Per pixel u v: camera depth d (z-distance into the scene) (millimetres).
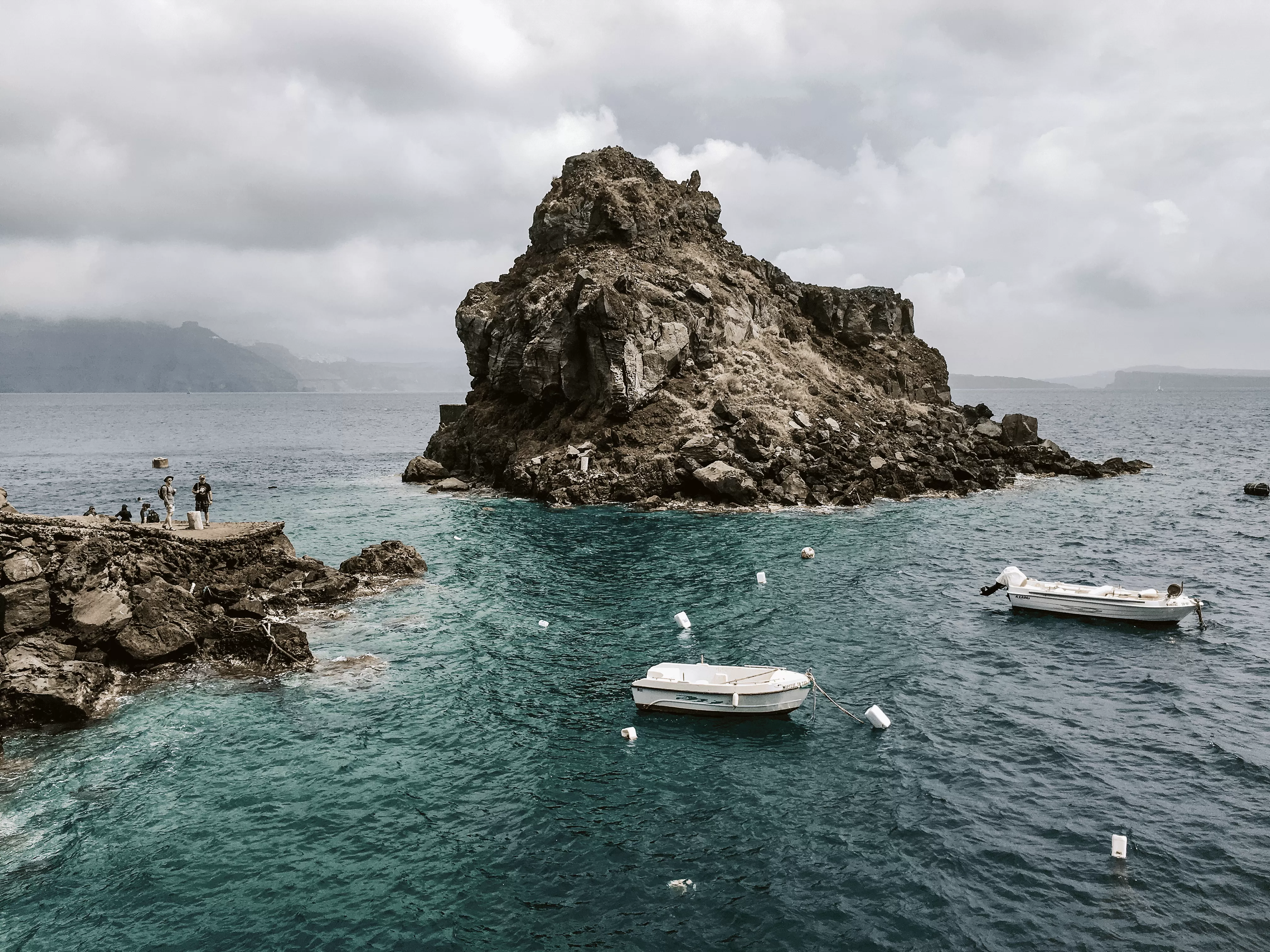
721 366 88188
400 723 30375
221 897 20688
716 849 22766
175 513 74188
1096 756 27547
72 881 21203
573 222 96062
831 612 43125
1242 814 23844
